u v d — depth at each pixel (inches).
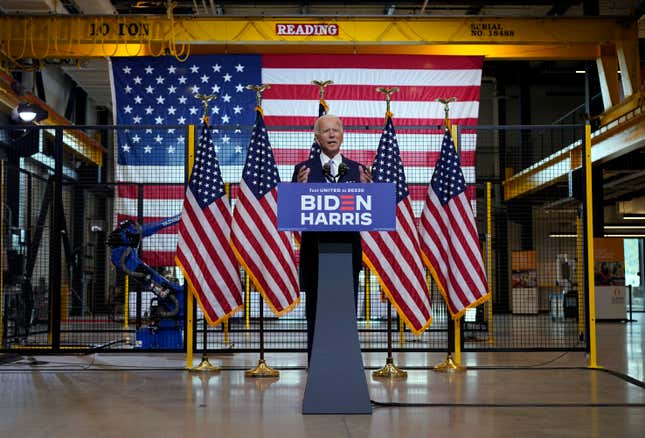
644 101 538.9
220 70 534.6
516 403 201.6
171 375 268.8
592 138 655.8
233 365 303.3
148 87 532.4
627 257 1272.1
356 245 200.8
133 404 200.7
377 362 315.6
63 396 216.5
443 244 286.8
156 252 456.8
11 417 180.2
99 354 354.0
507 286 911.0
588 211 310.7
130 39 530.0
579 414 184.7
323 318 184.7
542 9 808.9
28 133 531.5
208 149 283.9
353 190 179.9
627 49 570.9
